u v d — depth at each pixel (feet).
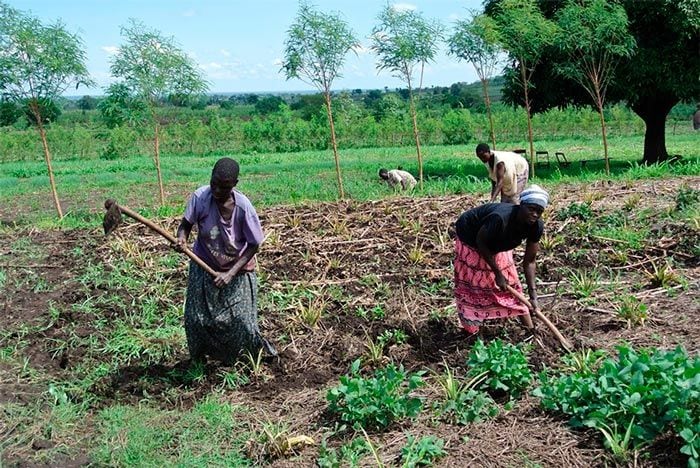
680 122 182.29
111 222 17.63
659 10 63.16
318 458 15.10
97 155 145.69
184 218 18.69
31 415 17.81
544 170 79.97
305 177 80.12
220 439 16.43
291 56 48.19
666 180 42.04
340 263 29.27
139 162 120.16
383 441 15.62
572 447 14.66
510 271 20.25
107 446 16.26
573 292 23.81
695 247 26.99
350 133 153.58
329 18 47.83
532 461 14.32
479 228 19.48
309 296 25.11
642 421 14.47
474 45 56.75
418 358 19.89
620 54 57.98
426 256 29.35
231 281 19.13
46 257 32.45
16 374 20.36
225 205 18.58
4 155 134.41
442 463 14.52
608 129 164.76
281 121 162.71
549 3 69.82
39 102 45.37
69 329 23.39
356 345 20.95
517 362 17.24
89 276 28.84
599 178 46.09
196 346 19.49
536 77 72.38
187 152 152.25
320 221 36.55
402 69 50.88
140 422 17.17
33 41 43.62
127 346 21.76
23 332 23.34
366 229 34.30
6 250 33.88
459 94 250.37
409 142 157.38
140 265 29.96
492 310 20.29
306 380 19.08
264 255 30.73
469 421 16.02
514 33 57.00
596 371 17.33
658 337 19.65
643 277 25.16
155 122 50.21
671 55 65.26
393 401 16.08
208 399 18.13
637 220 32.01
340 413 16.84
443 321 22.03
